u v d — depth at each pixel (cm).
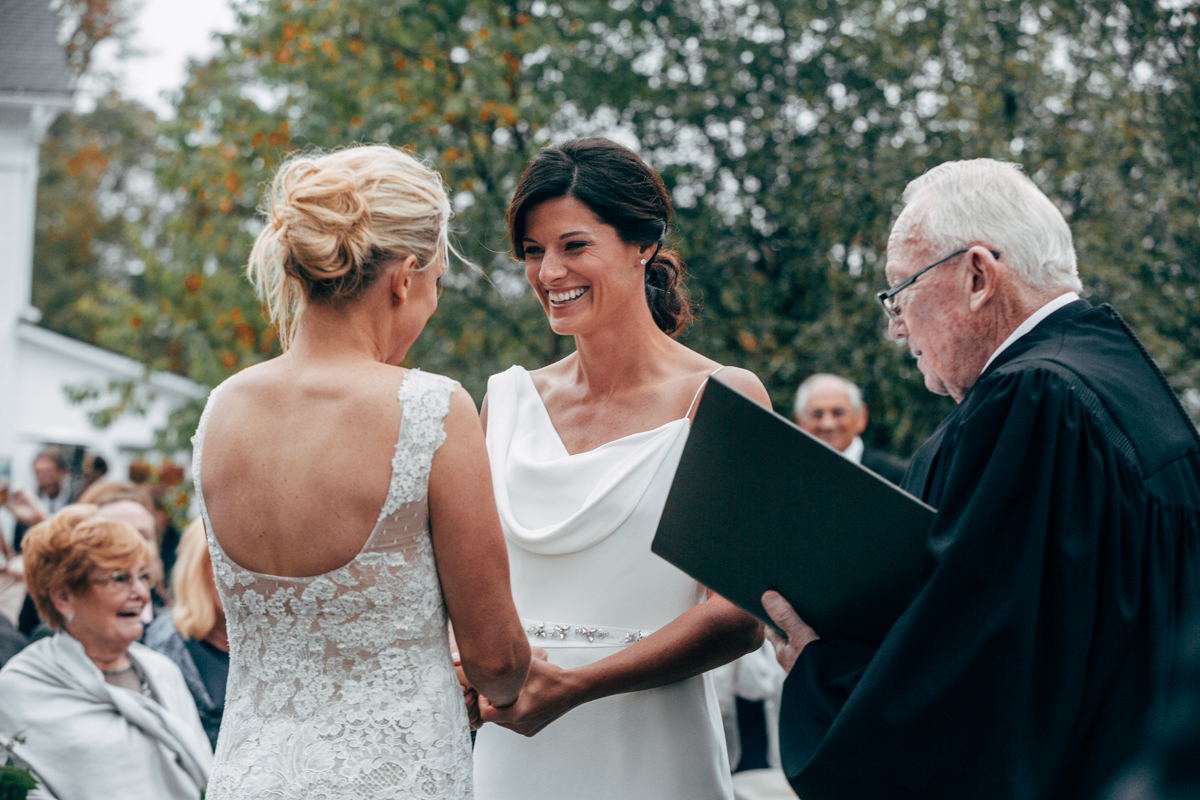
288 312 182
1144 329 587
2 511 1087
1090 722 163
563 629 223
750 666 409
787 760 175
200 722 343
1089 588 161
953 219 188
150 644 364
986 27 693
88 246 2794
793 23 823
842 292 789
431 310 184
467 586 173
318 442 167
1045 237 186
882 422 767
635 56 901
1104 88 604
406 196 175
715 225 834
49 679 316
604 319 227
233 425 173
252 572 169
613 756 223
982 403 173
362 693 168
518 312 887
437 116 861
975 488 168
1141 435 171
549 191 218
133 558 321
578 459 227
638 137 902
